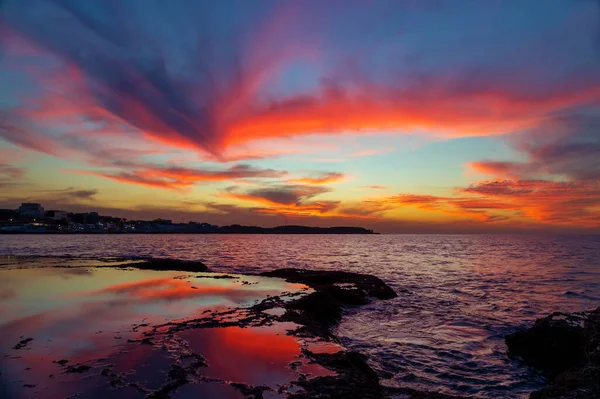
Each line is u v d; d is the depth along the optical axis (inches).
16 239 5157.5
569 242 5856.3
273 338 427.5
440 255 2704.2
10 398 255.1
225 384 290.7
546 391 315.0
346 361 361.1
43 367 315.6
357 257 2460.6
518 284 1143.6
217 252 2746.1
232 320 506.3
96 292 723.4
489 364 453.1
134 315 523.8
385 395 304.0
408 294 954.1
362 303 812.6
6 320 483.5
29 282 853.8
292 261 2033.7
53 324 463.5
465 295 940.0
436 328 614.2
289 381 302.5
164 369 316.5
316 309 642.2
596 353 364.5
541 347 465.7
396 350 495.5
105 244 3838.6
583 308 780.0
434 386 386.3
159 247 3383.4
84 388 274.1
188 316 526.0
